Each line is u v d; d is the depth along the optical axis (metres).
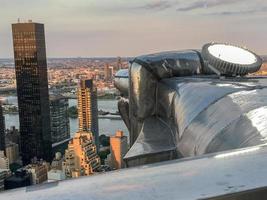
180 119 9.66
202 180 2.41
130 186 2.36
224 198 2.23
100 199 2.21
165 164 2.75
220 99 8.56
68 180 2.54
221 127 7.23
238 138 6.42
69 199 2.22
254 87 9.18
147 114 13.23
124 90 16.44
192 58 13.88
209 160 2.77
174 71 13.42
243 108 7.39
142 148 10.23
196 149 7.61
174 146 10.08
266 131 5.95
